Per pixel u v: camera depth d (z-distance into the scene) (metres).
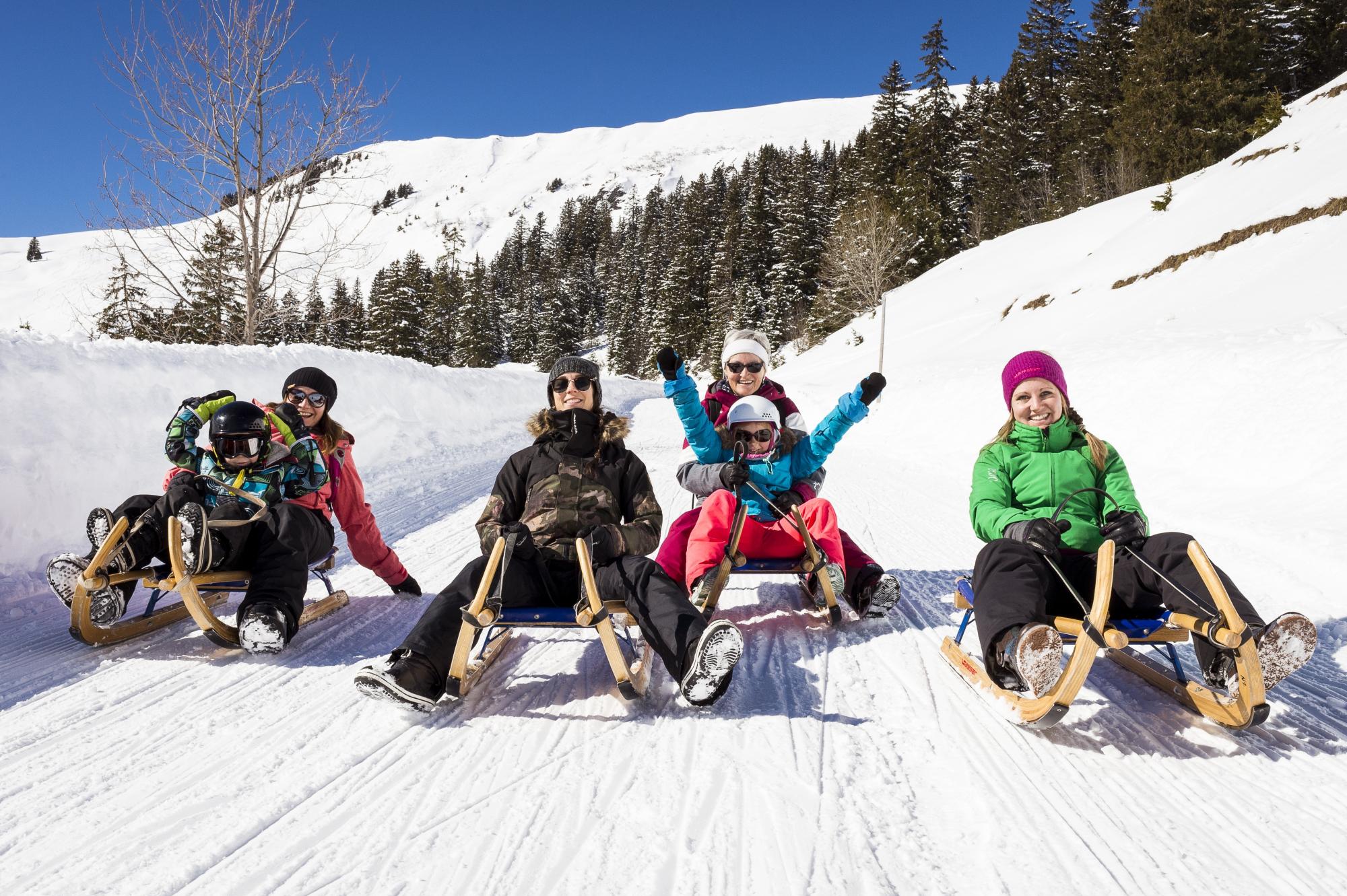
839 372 31.69
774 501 3.90
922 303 37.19
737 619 4.05
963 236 57.03
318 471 3.94
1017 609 2.66
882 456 11.24
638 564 3.04
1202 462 7.02
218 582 3.48
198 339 13.01
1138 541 2.78
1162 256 20.98
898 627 3.86
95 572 3.28
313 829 2.11
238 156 12.09
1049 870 1.90
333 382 4.30
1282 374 7.22
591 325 99.38
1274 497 5.88
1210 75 41.03
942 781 2.35
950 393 13.24
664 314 74.56
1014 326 24.39
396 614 4.18
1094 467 3.19
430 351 65.31
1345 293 12.13
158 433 6.55
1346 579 4.29
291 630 3.38
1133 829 2.08
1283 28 43.75
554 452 3.34
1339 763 2.44
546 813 2.17
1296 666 2.38
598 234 129.00
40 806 2.22
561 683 3.16
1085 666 2.43
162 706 2.93
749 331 4.42
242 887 1.85
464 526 6.56
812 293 62.97
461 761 2.50
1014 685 2.82
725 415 4.29
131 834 2.08
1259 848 1.99
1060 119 57.72
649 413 21.55
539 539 3.15
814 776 2.37
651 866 1.92
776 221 72.75
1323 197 16.83
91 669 3.31
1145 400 8.52
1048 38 63.50
